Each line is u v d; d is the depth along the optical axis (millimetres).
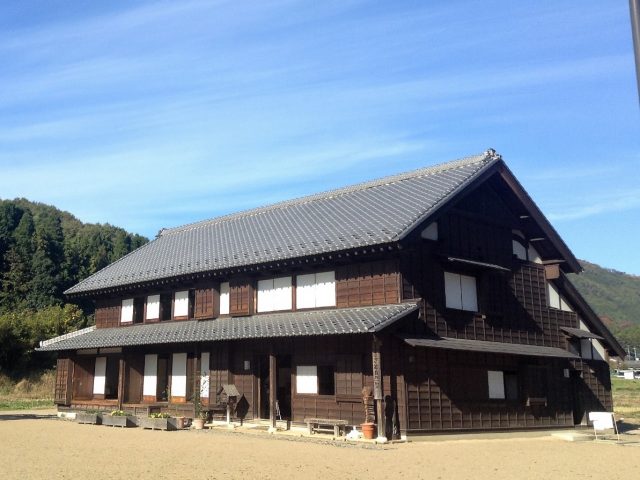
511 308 21328
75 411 24250
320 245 18547
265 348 19594
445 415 17406
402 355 16719
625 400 42844
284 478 10016
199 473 10336
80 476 9969
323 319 17516
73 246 72125
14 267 63344
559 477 10984
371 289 17828
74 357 25844
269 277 20297
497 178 21422
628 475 11430
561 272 24016
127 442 14953
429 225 18391
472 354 18844
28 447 13922
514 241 22719
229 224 27922
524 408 20266
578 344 24219
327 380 17875
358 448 14508
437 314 18156
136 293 25156
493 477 10758
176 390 22141
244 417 19719
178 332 21266
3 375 39281
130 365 23312
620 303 153125
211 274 21234
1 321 40656
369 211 20453
